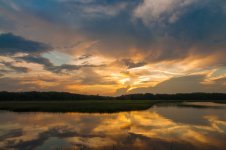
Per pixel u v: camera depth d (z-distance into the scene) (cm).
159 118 3909
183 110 5897
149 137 2164
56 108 5769
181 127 2862
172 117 4075
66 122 3234
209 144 1866
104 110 5375
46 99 14062
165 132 2469
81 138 2122
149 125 3027
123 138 2119
